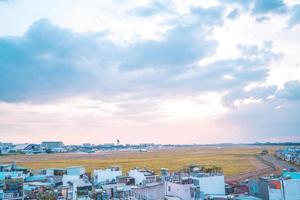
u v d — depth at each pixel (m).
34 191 83.50
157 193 73.94
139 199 71.94
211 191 72.25
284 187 63.56
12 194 72.69
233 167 166.38
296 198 63.12
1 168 105.50
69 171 112.19
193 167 101.62
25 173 104.94
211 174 77.88
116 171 104.44
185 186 69.44
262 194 69.31
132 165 180.12
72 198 77.00
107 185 87.69
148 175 94.00
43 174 110.12
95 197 78.19
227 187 76.25
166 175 90.19
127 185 87.12
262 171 145.88
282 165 169.50
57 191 84.75
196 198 67.75
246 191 74.50
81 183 83.88
